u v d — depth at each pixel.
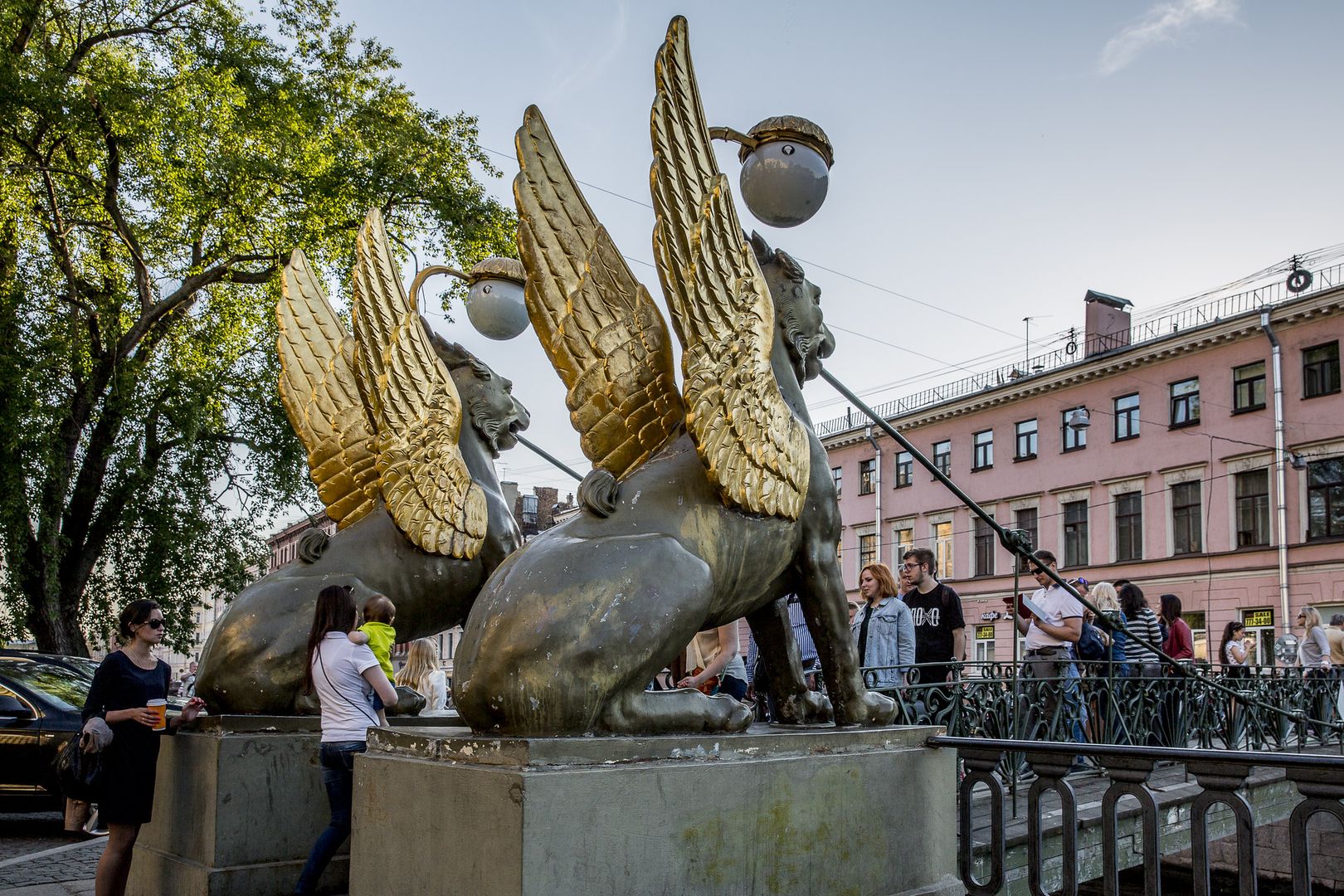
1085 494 28.91
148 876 3.88
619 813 2.26
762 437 2.88
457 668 2.62
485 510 4.33
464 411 4.55
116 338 14.91
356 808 2.69
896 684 5.08
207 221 15.15
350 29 16.69
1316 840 7.68
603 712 2.52
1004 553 30.69
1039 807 2.98
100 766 3.82
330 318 4.68
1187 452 26.56
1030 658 6.66
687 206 2.85
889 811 2.90
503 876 2.13
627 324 3.07
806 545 3.08
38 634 13.77
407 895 2.43
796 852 2.62
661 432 3.01
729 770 2.50
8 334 13.38
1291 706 8.83
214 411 15.86
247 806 3.57
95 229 15.10
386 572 4.09
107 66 14.65
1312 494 23.98
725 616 2.93
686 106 2.90
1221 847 8.12
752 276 2.96
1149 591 26.94
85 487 15.01
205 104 14.51
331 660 3.58
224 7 15.39
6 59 12.96
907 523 34.03
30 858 6.18
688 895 2.37
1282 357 24.70
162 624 4.24
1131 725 6.50
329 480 4.41
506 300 5.01
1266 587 24.47
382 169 15.43
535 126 3.12
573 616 2.49
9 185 13.42
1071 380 29.27
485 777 2.22
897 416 34.34
